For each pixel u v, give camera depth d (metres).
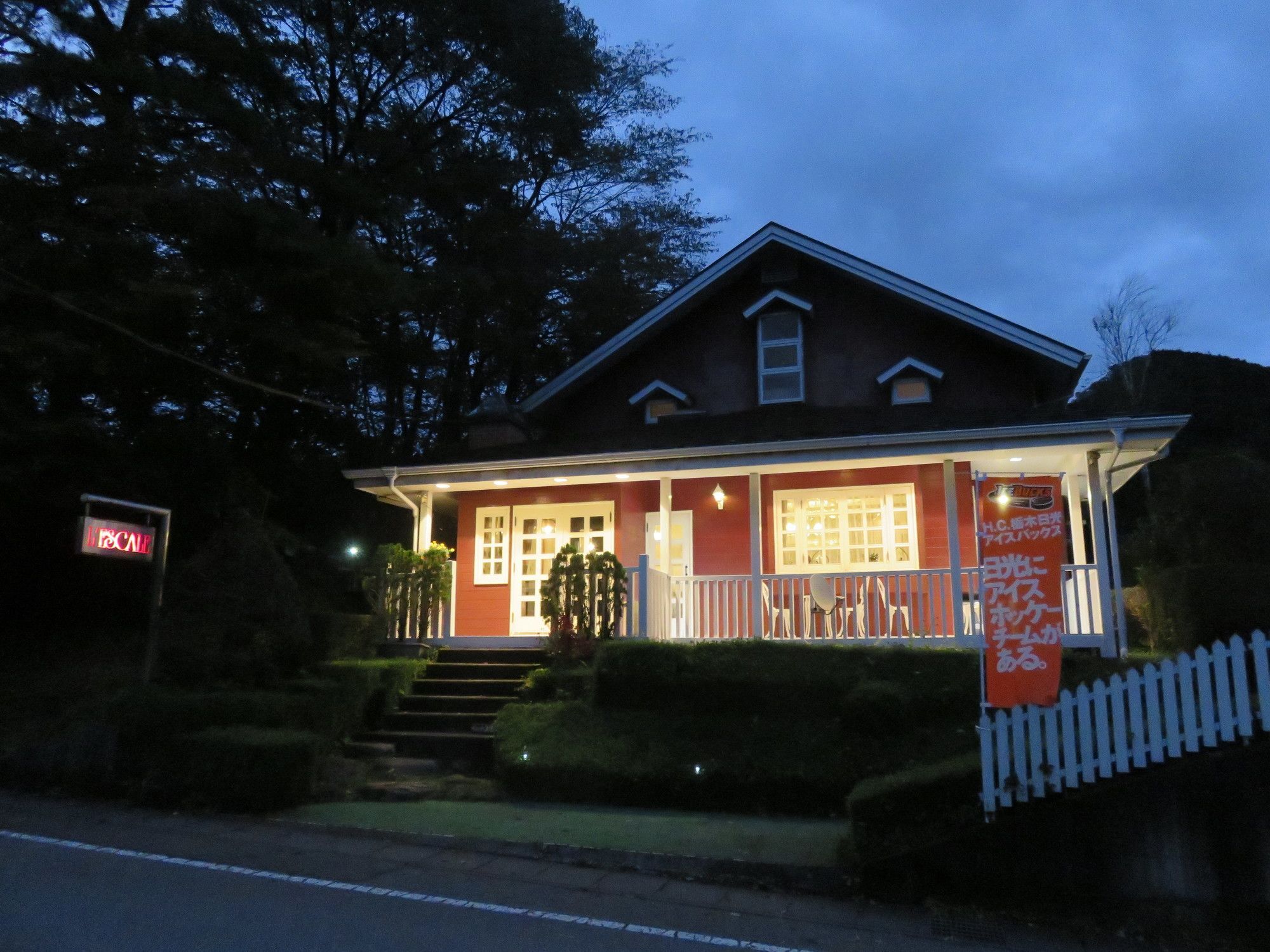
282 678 12.04
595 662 11.64
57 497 14.56
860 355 17.22
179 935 5.55
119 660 14.51
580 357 27.64
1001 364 16.42
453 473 15.32
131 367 15.79
